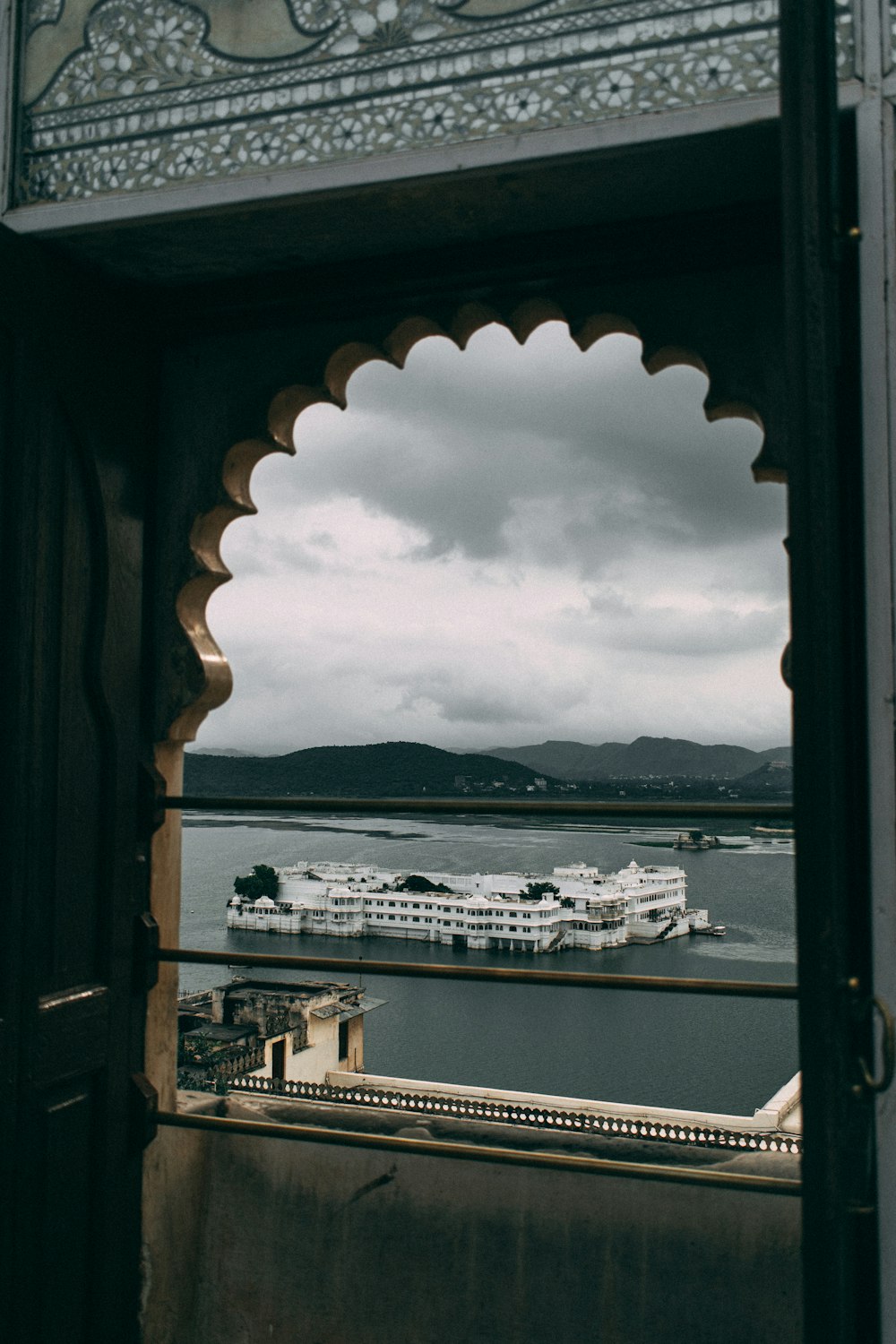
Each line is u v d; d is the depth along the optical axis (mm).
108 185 1913
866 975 1486
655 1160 2041
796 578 1185
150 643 2264
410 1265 2150
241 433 2268
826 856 1151
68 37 1969
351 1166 2223
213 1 1881
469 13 1734
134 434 2215
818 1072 1133
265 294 2162
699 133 1594
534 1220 2090
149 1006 2211
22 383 1886
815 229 1190
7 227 1905
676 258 1941
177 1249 2260
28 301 1907
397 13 1773
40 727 1907
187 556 2275
